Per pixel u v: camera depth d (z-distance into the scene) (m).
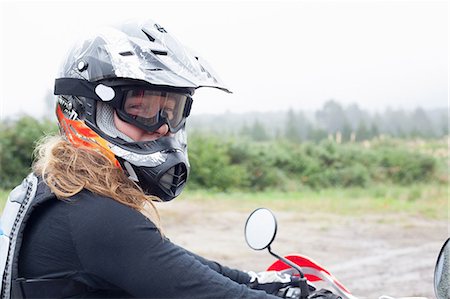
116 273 1.76
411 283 6.36
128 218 1.78
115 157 1.93
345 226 10.04
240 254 7.84
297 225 10.13
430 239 8.95
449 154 15.36
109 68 1.90
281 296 2.19
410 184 14.64
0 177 12.56
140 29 2.00
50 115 13.95
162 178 1.96
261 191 14.30
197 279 1.80
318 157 14.94
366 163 14.98
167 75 1.91
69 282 1.80
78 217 1.78
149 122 1.94
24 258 1.83
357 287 6.23
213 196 13.13
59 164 1.87
